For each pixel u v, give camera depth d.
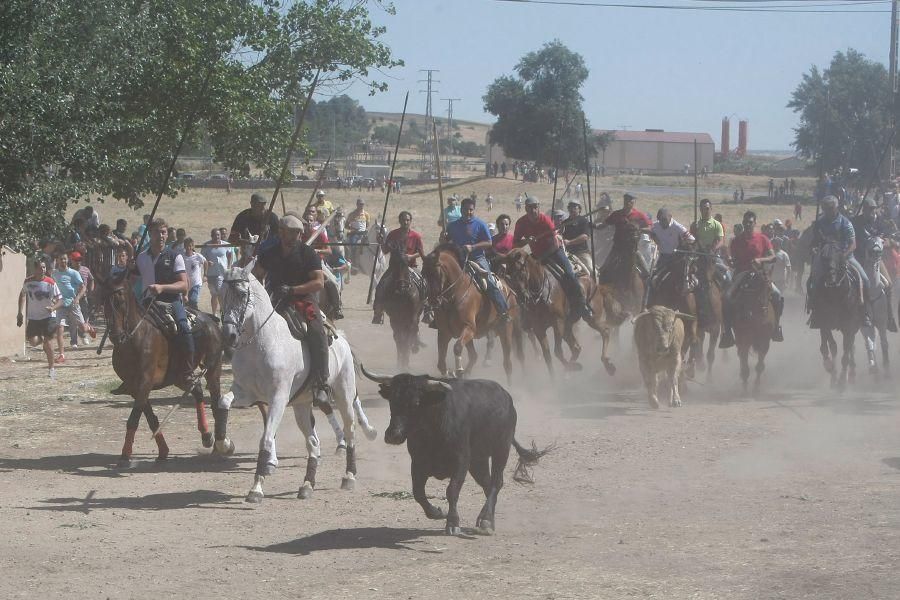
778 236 35.28
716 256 19.36
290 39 27.86
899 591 7.62
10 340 22.72
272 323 11.18
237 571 8.57
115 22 20.44
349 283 38.84
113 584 8.24
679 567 8.46
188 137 25.25
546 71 100.69
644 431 15.02
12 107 17.80
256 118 26.66
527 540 9.50
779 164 142.12
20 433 15.25
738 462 12.99
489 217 67.25
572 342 19.19
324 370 11.46
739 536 9.46
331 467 13.05
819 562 8.49
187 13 25.03
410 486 11.98
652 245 22.42
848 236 18.94
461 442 9.17
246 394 11.38
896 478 11.93
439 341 17.67
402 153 167.12
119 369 13.15
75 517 10.54
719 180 113.62
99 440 14.84
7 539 9.65
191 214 62.09
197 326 13.46
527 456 10.20
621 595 7.72
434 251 17.31
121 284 13.11
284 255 11.63
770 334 18.66
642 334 16.72
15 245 18.97
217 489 11.88
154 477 12.53
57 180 19.44
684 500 11.04
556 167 22.09
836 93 70.94
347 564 8.74
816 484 11.69
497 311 17.84
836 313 18.55
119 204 67.38
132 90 24.00
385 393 9.03
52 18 18.75
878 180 38.91
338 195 77.81
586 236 21.00
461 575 8.35
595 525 10.04
